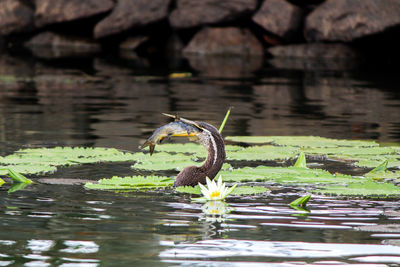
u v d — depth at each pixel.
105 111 13.42
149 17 30.41
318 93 17.25
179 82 19.69
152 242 5.05
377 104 15.16
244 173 7.71
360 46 27.86
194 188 7.05
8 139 9.98
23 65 23.83
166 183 7.15
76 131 10.87
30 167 7.87
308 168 7.98
